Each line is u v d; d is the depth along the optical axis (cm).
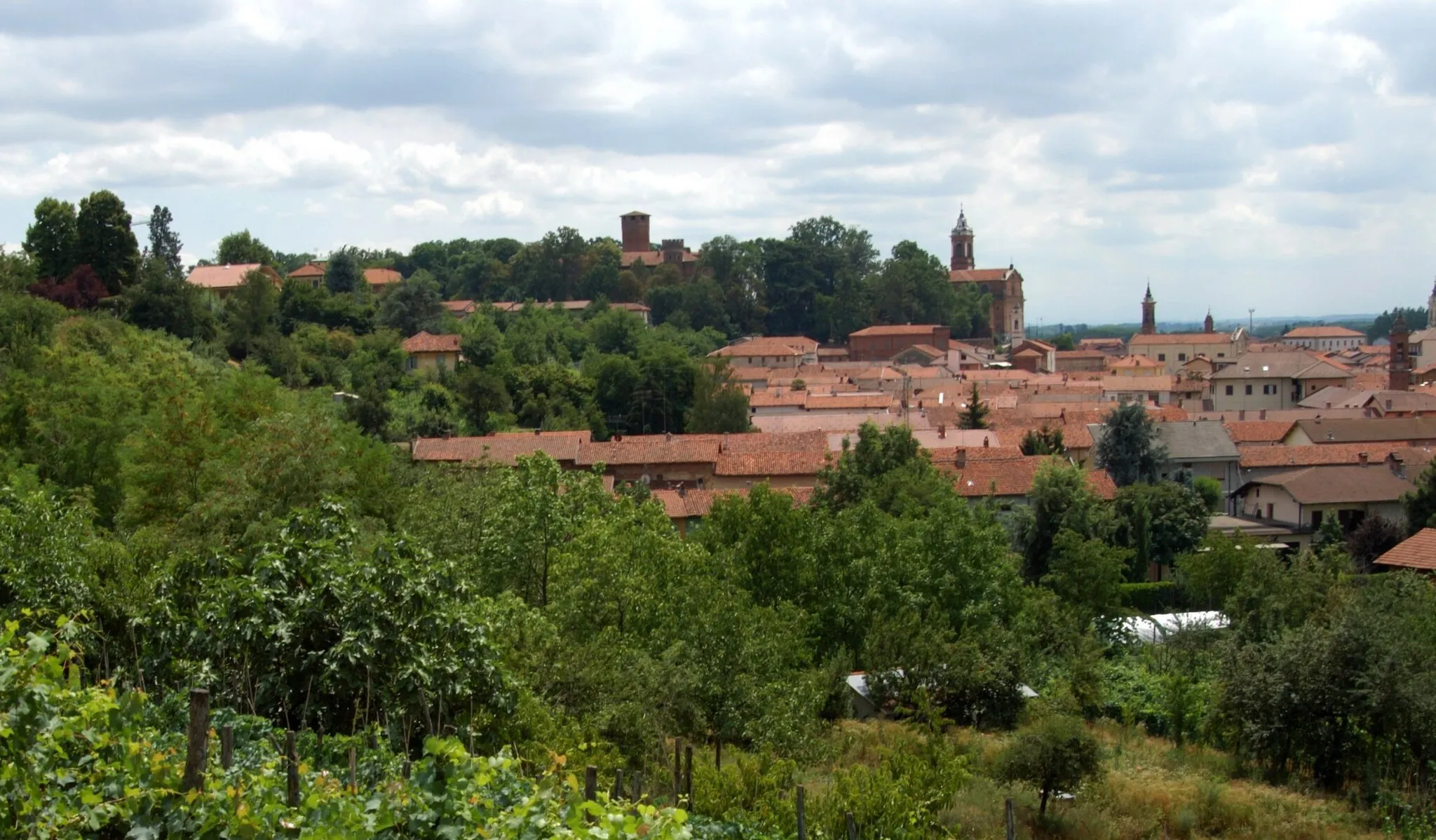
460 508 3550
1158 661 4278
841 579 3900
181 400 3512
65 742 1061
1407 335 11881
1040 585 5194
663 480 7300
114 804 992
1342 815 2733
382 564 1725
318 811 1047
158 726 1552
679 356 10475
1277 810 2750
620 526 3303
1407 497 6244
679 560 3162
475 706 1792
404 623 1697
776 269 19012
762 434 7831
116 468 3684
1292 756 3045
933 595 4088
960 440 8244
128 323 7781
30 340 5278
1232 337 18488
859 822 1980
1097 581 4791
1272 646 3256
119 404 3891
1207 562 5281
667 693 2408
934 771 2455
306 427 3098
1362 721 2944
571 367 11325
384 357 9719
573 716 2148
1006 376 14288
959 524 4262
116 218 8894
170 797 1027
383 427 7756
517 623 2355
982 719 3459
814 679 2886
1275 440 8806
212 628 1694
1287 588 4462
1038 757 2605
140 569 2417
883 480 5650
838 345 18825
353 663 1595
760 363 15525
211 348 8069
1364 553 6081
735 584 3434
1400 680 2886
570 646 2341
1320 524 6731
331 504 1950
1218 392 12431
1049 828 2517
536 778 1602
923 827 2064
